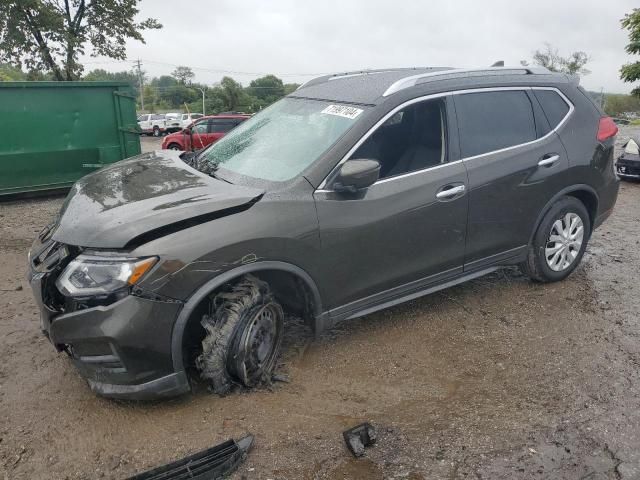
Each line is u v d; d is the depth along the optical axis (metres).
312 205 3.29
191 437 2.92
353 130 3.52
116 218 2.93
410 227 3.68
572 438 2.90
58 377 3.51
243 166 3.69
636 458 2.75
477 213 4.01
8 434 2.96
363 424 2.90
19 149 8.92
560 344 3.89
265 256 3.12
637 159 9.75
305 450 2.82
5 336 4.05
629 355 3.72
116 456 2.80
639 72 15.10
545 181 4.34
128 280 2.78
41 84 8.85
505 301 4.59
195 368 3.32
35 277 3.07
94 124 9.45
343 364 3.65
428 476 2.65
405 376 3.53
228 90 68.75
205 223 2.98
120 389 2.96
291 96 4.49
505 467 2.70
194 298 2.93
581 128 4.60
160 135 40.16
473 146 4.00
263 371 3.31
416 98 3.78
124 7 21.42
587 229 4.88
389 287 3.77
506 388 3.38
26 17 19.27
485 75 4.22
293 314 3.73
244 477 2.63
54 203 9.10
